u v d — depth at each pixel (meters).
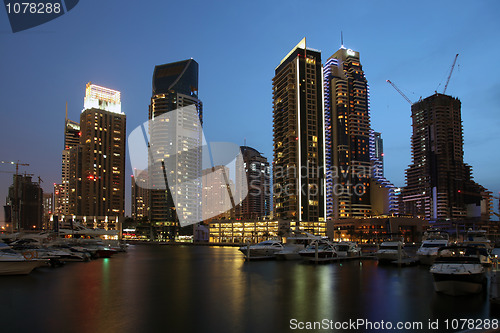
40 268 41.22
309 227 172.25
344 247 53.69
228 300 21.86
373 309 19.27
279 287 26.83
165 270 39.53
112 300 21.92
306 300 21.77
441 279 22.75
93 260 55.31
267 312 18.72
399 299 21.81
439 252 27.84
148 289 26.08
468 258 23.77
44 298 22.53
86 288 26.50
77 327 16.02
